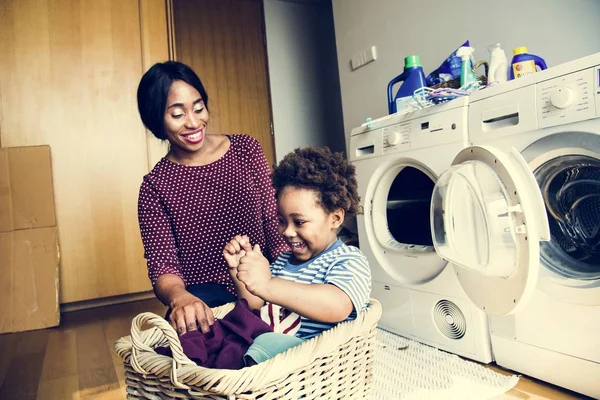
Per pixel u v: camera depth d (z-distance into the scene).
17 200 2.38
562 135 1.10
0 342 2.04
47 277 2.32
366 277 0.86
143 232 1.12
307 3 3.90
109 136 2.59
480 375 1.32
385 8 2.53
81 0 2.56
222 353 0.73
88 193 2.54
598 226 1.13
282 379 0.62
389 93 2.01
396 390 1.27
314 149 0.95
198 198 1.15
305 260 0.94
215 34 3.62
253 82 3.74
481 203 1.14
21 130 2.45
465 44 1.80
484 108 1.31
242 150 1.21
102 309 2.52
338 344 0.70
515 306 1.06
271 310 0.91
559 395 1.17
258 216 1.20
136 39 2.67
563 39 1.67
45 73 2.49
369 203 1.81
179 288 0.94
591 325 1.08
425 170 1.55
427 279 1.59
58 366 1.66
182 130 1.07
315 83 3.92
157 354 0.66
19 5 2.45
